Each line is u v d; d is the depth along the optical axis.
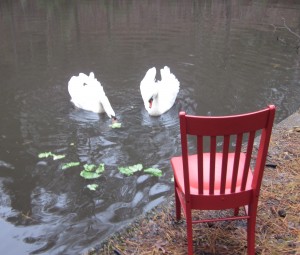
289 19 12.89
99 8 15.24
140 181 4.74
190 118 2.44
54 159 5.20
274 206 3.59
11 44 10.45
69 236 3.90
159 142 5.66
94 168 5.02
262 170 2.68
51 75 8.17
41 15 14.02
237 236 3.25
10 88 7.49
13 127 6.04
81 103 6.68
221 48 9.88
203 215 3.51
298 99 6.93
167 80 7.07
